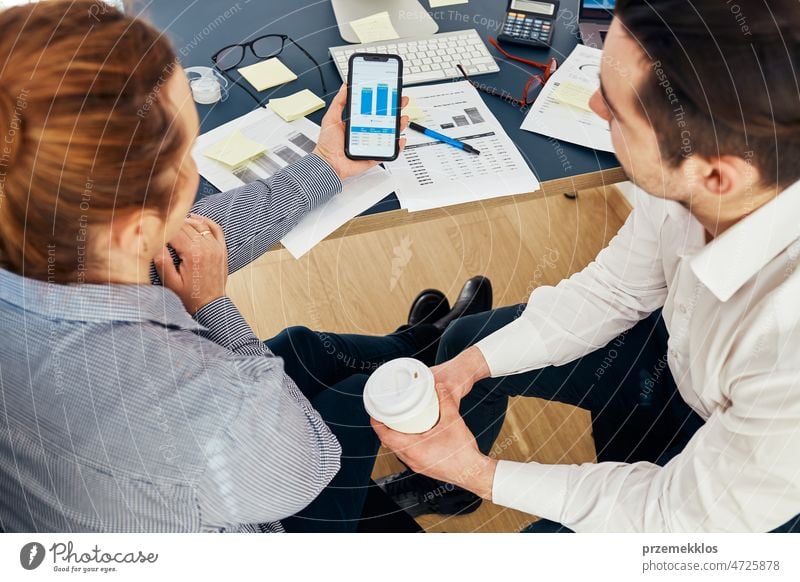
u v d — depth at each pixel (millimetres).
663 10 750
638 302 1052
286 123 1105
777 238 758
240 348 877
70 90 642
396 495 1240
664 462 995
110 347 683
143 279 744
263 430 742
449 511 1242
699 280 871
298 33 1271
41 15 668
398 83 1026
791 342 724
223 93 1153
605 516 867
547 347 1057
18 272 666
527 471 923
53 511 725
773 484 724
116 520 722
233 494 736
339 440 1043
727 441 774
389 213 1008
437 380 1028
